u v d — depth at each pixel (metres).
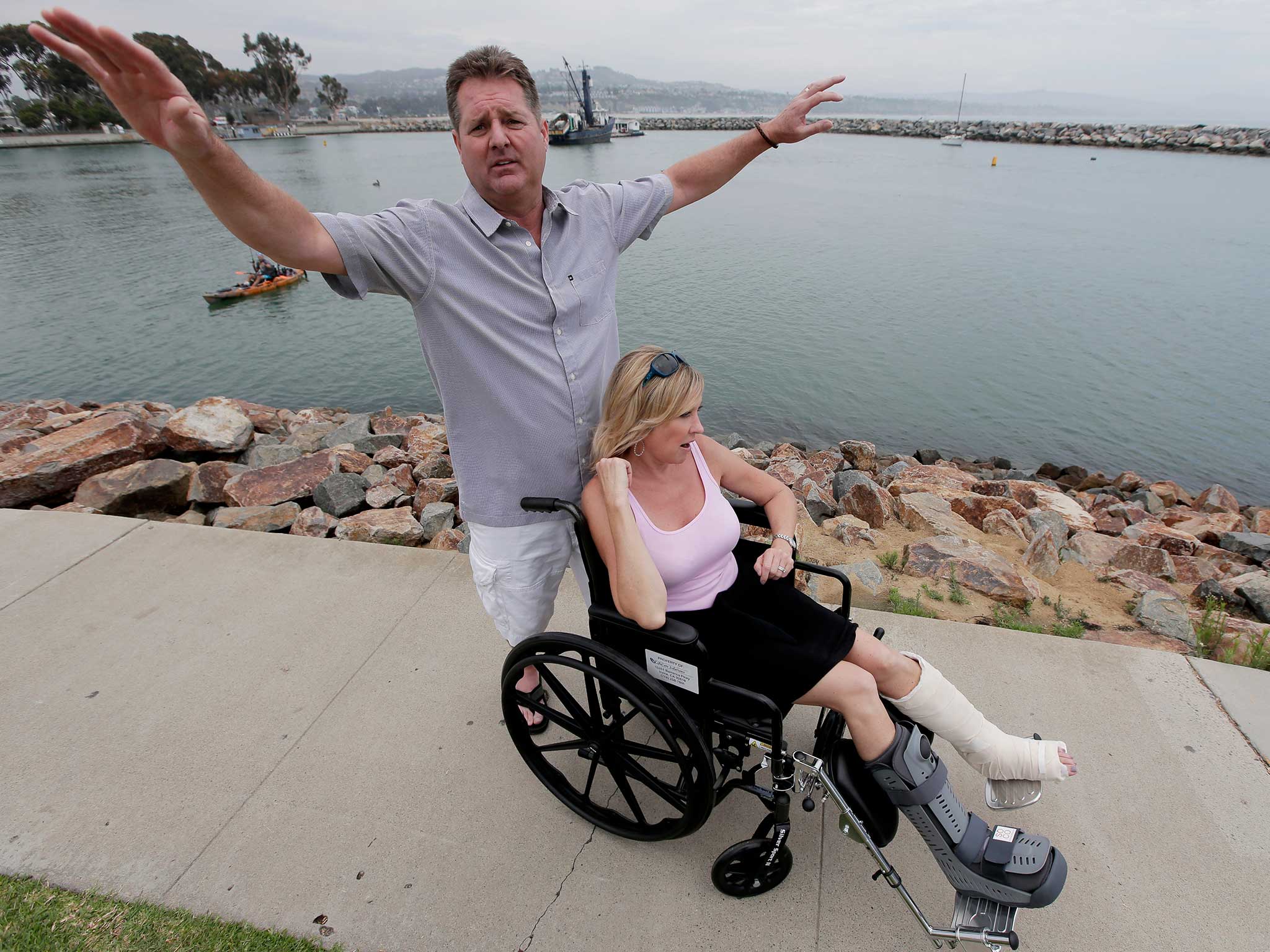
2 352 14.76
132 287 20.42
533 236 1.94
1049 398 11.77
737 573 2.11
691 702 1.88
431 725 2.59
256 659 2.92
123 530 3.82
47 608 3.23
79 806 2.29
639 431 1.86
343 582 3.38
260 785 2.37
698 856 2.12
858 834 1.81
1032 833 2.17
